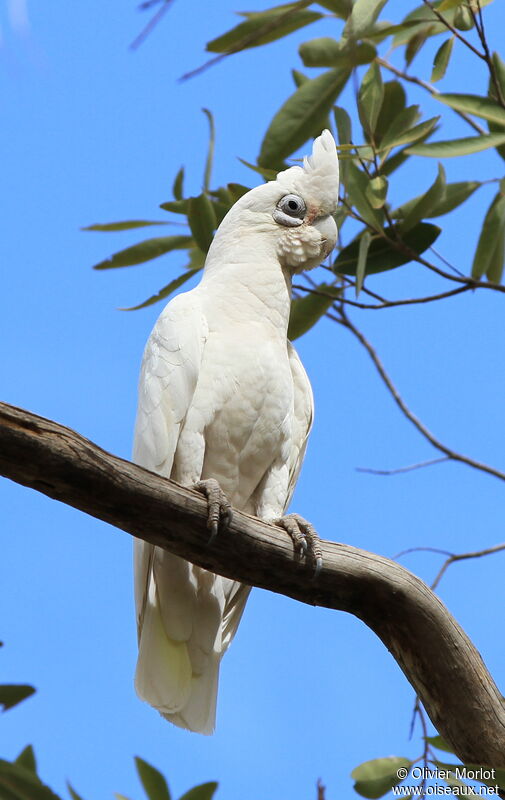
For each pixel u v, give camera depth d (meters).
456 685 8.06
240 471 9.72
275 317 9.88
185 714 9.26
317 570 8.00
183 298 9.81
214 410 9.41
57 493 7.14
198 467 9.39
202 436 9.41
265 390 9.54
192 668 9.40
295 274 10.46
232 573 8.02
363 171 11.16
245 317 9.71
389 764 8.75
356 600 8.18
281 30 9.90
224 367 9.44
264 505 9.83
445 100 10.13
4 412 6.76
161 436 9.29
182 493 7.48
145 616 9.35
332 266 11.13
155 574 9.30
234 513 7.77
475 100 10.14
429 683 8.17
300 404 10.16
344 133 10.69
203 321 9.59
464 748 8.15
